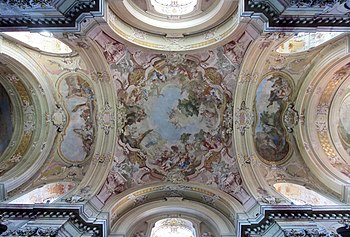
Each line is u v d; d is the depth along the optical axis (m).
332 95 13.16
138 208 12.59
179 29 12.54
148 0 12.33
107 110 13.17
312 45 12.00
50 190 12.80
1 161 12.77
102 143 13.12
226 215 12.15
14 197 11.35
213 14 11.97
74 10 9.46
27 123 13.37
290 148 13.24
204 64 13.09
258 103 13.31
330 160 12.84
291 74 12.91
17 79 12.77
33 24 9.42
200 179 13.34
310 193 12.13
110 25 11.02
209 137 13.72
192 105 13.88
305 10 8.80
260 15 9.52
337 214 10.20
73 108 13.46
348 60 11.59
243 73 12.65
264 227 10.21
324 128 13.36
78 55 12.35
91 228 10.42
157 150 13.86
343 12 8.80
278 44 11.43
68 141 13.43
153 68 13.23
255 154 13.00
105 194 12.17
